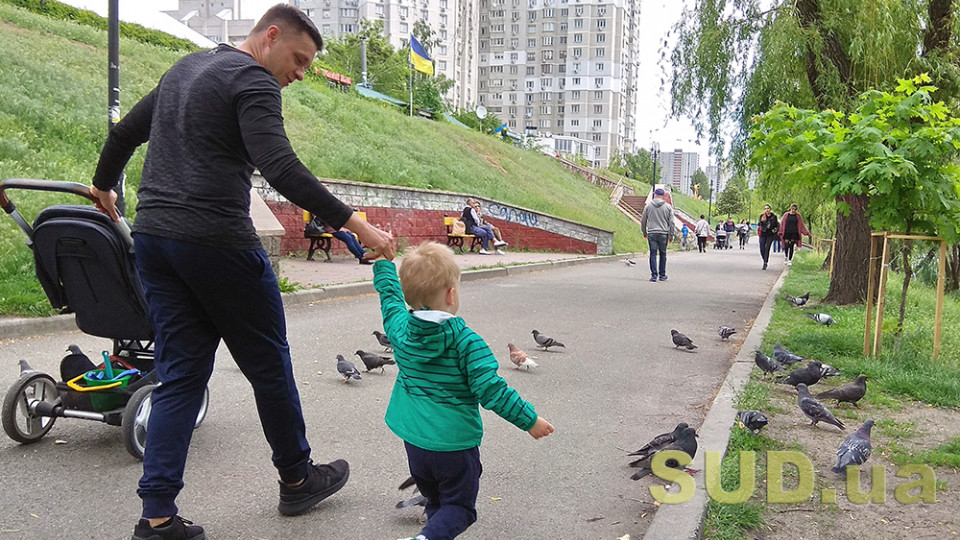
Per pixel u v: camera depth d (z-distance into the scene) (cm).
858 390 582
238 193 312
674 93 1423
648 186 7175
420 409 289
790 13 1180
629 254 2756
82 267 412
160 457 306
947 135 688
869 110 751
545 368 732
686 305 1248
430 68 4197
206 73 307
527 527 366
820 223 3281
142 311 423
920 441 508
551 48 14388
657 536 338
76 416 438
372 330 887
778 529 365
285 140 299
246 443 470
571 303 1219
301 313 984
